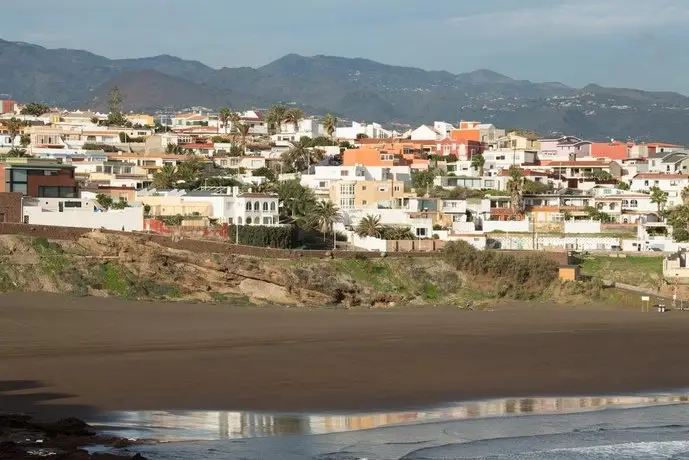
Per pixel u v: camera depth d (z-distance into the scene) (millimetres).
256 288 163000
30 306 136000
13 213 178625
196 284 159875
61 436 66250
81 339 116062
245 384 87562
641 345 115500
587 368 99000
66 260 154375
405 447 67875
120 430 70125
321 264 174000
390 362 100625
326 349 109062
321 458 64750
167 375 91312
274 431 71062
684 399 84812
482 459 65875
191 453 64688
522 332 127438
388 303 167625
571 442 70438
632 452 68438
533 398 84312
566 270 179625
